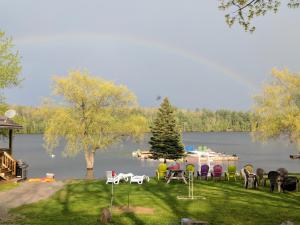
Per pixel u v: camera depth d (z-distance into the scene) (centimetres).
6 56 2817
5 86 2819
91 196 1535
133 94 3791
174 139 4512
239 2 924
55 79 3588
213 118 15225
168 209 1278
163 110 4562
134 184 1878
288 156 6950
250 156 6938
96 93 3597
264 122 3681
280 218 1159
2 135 3111
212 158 5922
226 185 1825
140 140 3881
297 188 1697
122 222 1101
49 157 6128
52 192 1644
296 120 3422
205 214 1207
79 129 3584
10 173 2114
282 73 3666
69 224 1070
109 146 3812
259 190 1673
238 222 1111
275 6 905
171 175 1908
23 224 1066
